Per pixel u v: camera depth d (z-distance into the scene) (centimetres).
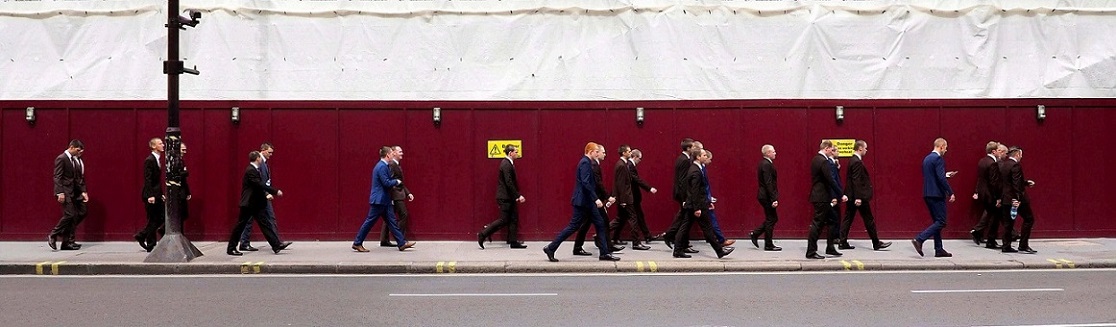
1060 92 1581
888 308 856
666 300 916
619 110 1498
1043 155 1491
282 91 1587
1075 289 978
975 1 1600
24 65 1589
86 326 769
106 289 1005
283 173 1495
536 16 1609
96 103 1491
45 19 1599
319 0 1612
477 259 1235
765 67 1590
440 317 817
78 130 1491
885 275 1123
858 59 1588
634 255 1296
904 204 1490
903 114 1492
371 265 1168
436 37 1602
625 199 1362
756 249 1363
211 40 1593
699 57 1594
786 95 1583
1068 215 1491
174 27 1189
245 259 1220
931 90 1583
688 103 1497
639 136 1497
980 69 1582
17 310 854
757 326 768
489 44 1605
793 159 1490
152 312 842
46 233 1488
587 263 1182
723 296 941
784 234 1493
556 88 1590
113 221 1488
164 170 1473
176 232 1201
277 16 1602
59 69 1590
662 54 1591
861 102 1491
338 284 1051
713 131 1495
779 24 1599
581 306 878
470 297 941
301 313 838
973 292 959
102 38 1602
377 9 1608
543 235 1495
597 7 1606
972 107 1490
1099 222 1494
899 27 1595
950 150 1491
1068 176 1491
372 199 1320
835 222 1261
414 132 1501
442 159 1500
